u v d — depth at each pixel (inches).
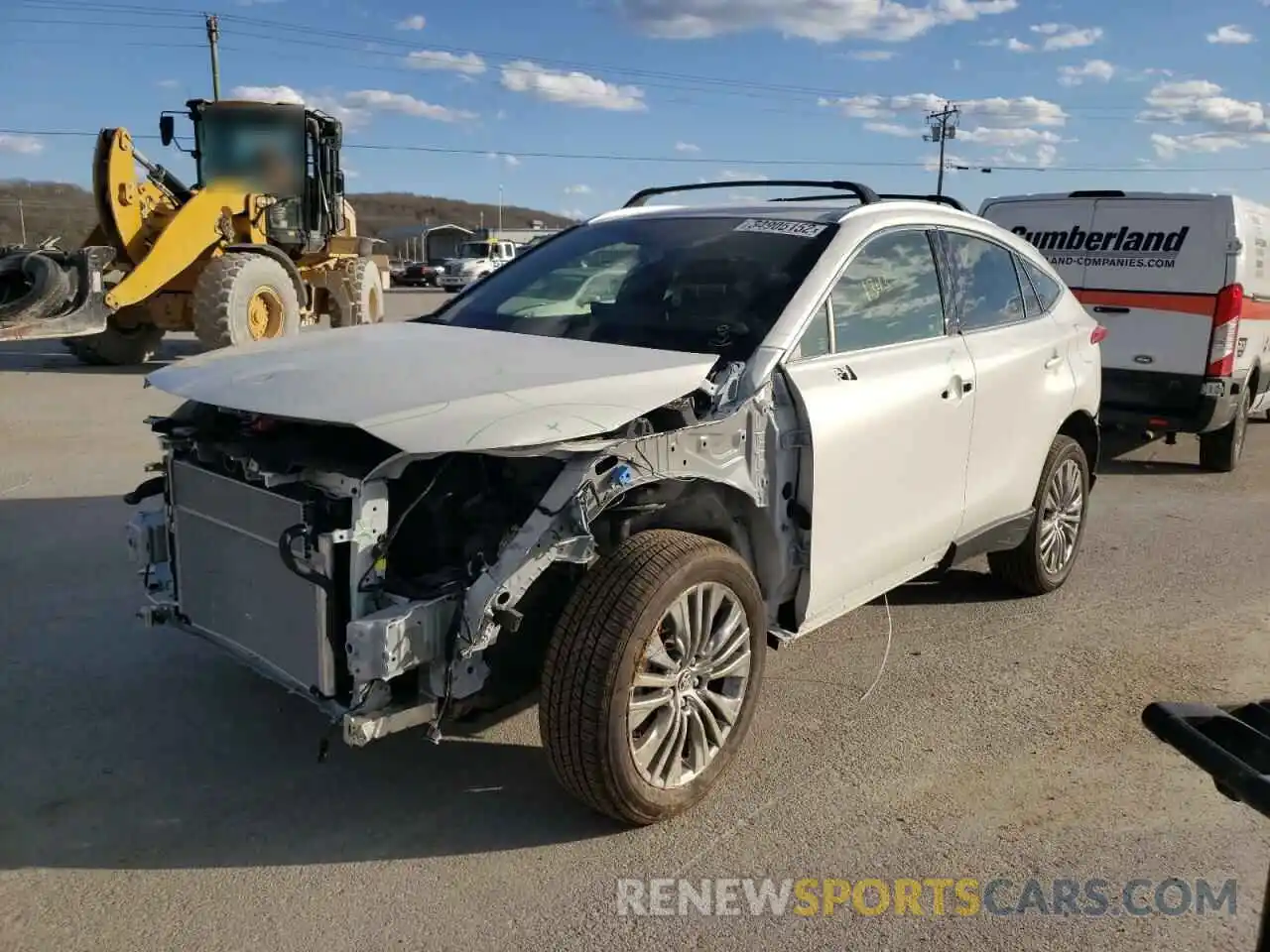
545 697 126.6
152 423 145.5
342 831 133.0
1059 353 214.2
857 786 147.6
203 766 147.7
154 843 129.5
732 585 138.6
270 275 556.1
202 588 140.5
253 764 148.6
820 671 185.9
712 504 142.8
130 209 542.6
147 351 607.5
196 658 181.6
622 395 130.7
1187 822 140.6
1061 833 137.4
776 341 148.6
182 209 536.1
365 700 119.0
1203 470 381.4
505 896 121.3
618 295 169.6
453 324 177.8
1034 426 205.0
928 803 143.7
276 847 129.3
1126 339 366.3
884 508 165.9
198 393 133.8
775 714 168.9
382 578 121.6
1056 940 116.8
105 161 531.5
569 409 124.7
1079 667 190.2
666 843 132.7
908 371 169.6
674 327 157.9
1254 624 215.0
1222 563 257.6
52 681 171.5
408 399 122.1
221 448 131.8
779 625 158.1
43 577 218.5
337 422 117.4
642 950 113.3
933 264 184.9
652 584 126.1
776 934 116.4
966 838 135.8
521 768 149.6
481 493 135.4
